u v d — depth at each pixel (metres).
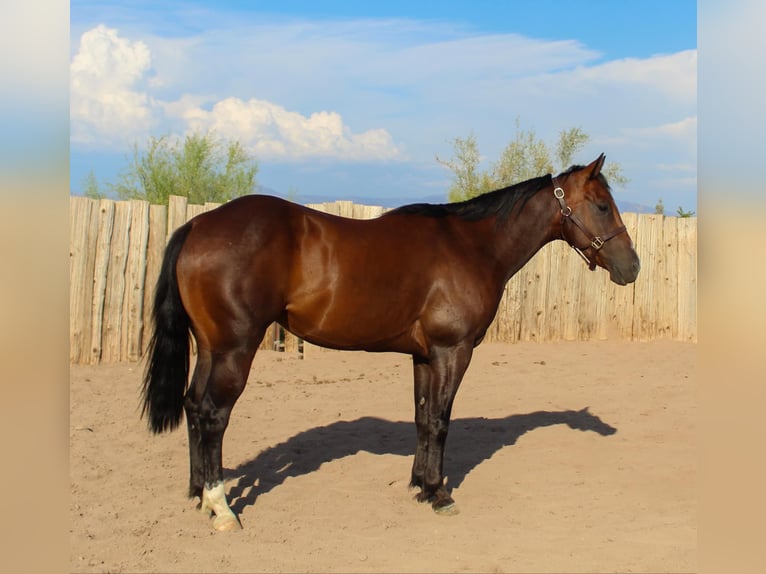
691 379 10.09
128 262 9.91
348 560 4.28
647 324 13.40
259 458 6.36
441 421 5.18
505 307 12.59
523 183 5.59
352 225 5.01
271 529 4.76
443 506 5.11
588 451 6.74
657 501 5.44
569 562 4.29
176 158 16.45
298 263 4.78
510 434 7.30
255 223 4.66
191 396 5.03
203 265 4.57
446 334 5.09
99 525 4.68
